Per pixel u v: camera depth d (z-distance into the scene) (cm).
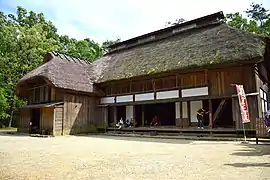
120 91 1991
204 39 1653
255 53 1246
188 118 1628
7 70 2897
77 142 1284
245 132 1323
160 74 1625
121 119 1986
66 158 758
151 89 1792
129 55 2148
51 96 2002
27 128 2052
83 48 4062
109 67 2162
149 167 604
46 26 3656
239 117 1351
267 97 1775
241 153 808
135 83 1889
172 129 1619
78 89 1878
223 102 1439
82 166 626
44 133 1802
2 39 2878
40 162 689
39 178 504
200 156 768
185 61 1512
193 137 1430
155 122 1892
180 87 1611
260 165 604
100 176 515
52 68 1880
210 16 1862
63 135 1809
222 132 1418
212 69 1470
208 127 1527
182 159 716
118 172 552
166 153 852
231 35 1507
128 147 1044
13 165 646
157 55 1822
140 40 2317
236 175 503
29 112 2069
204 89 1495
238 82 1381
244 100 1216
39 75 1828
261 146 988
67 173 547
